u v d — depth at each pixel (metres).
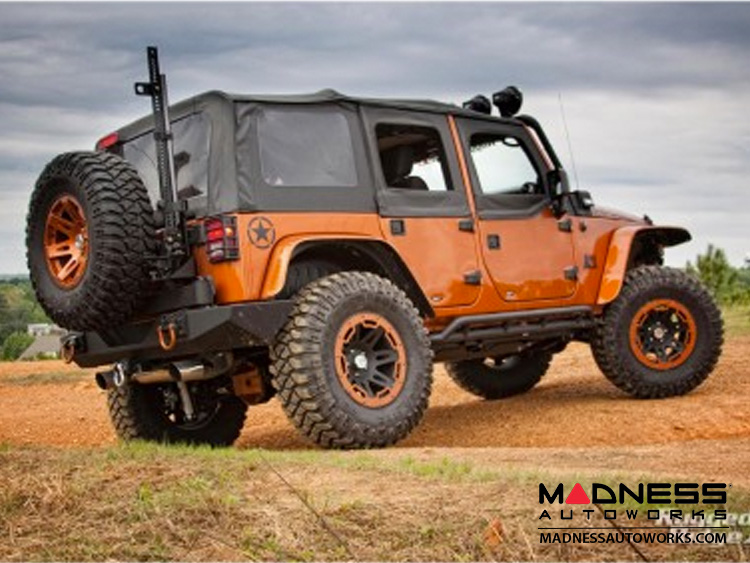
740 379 9.50
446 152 7.61
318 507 4.06
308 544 3.73
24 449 5.59
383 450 6.22
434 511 3.99
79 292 6.40
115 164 6.45
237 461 5.00
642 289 8.67
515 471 4.79
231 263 6.32
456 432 7.93
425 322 7.43
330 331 6.34
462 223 7.51
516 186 8.07
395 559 3.59
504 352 8.37
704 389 9.11
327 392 6.28
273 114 6.66
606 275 8.47
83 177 6.37
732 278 25.14
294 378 6.26
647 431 7.52
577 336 8.86
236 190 6.37
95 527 3.97
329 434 6.30
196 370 6.63
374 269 7.12
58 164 6.53
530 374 9.89
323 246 6.81
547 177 8.23
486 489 4.31
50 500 4.25
